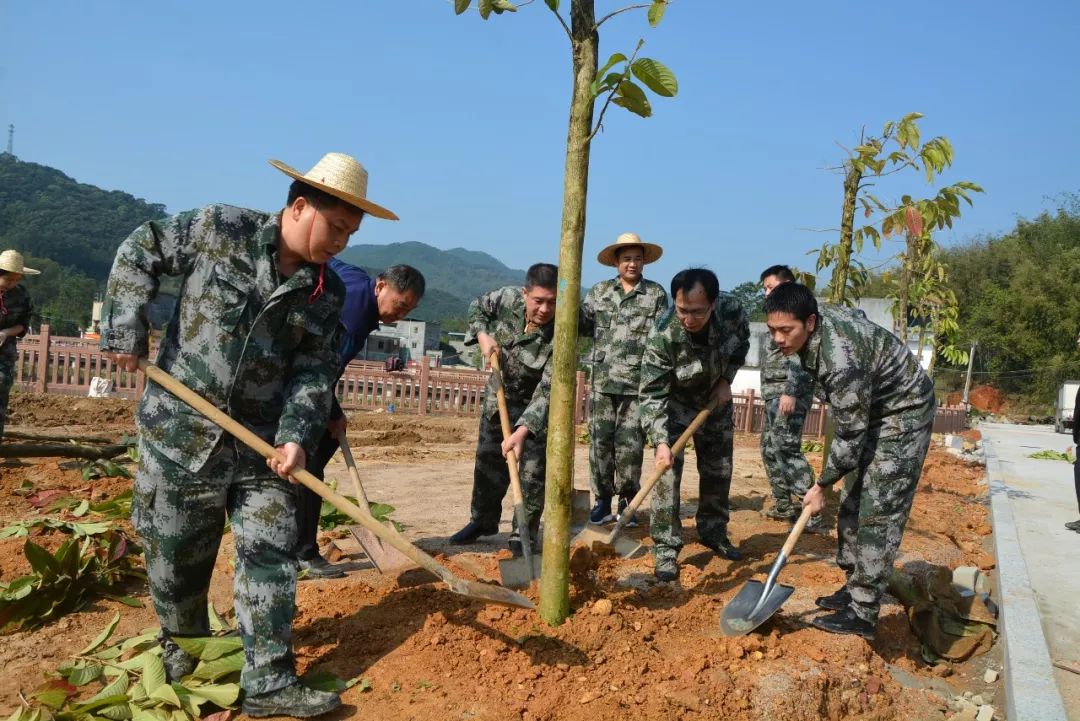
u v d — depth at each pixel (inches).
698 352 197.6
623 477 255.3
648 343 199.0
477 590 131.7
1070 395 1282.0
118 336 120.9
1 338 295.4
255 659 123.5
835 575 213.8
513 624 153.6
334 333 137.4
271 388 130.3
